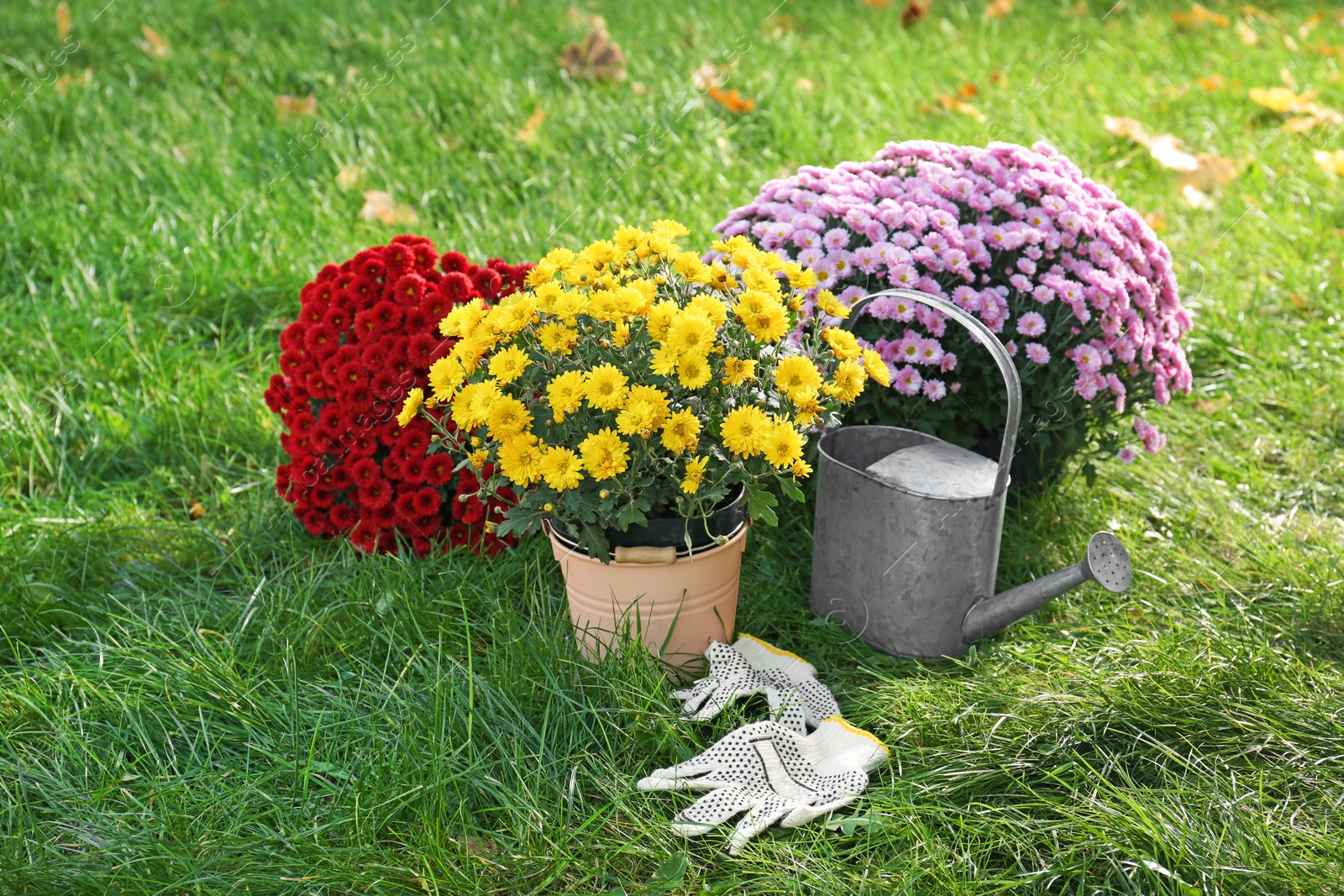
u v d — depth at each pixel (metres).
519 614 2.46
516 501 2.59
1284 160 4.73
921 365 2.53
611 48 5.34
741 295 2.11
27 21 5.77
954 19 6.19
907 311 2.46
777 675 2.32
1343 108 5.17
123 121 4.88
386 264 2.69
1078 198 2.66
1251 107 5.18
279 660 2.36
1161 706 2.20
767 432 2.00
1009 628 2.46
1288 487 3.06
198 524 2.87
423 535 2.66
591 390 1.98
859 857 1.95
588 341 2.13
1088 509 2.88
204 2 6.09
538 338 2.14
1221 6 6.45
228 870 1.90
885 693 2.29
